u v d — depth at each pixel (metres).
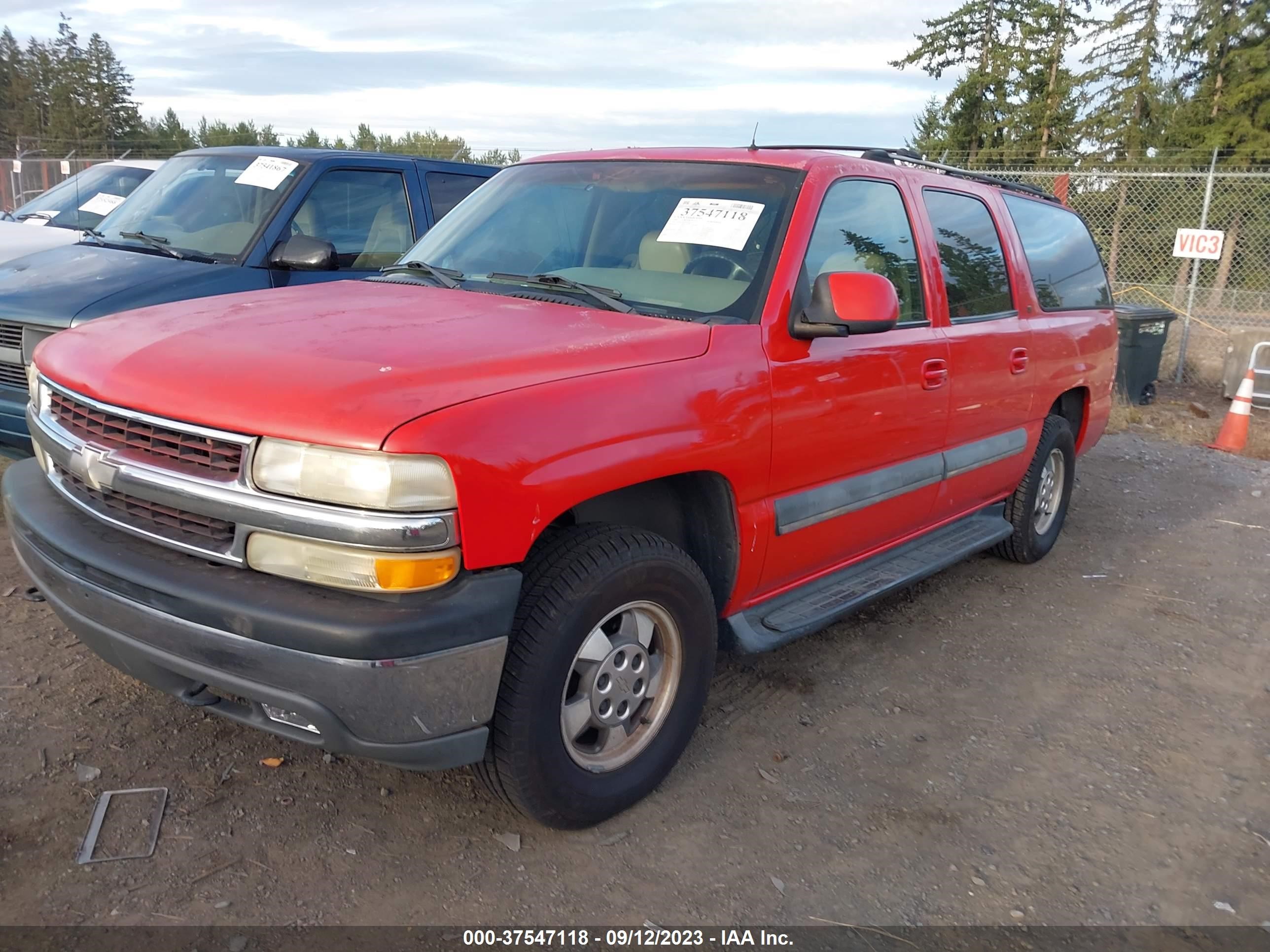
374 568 2.30
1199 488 7.72
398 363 2.54
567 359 2.74
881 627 4.66
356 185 6.06
